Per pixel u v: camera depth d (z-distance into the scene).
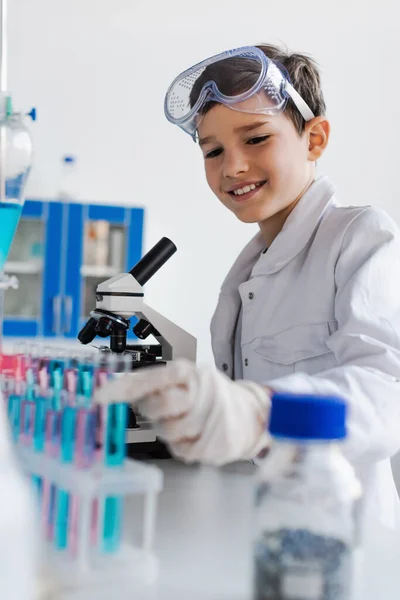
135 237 4.61
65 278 4.45
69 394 0.91
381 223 1.49
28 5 4.61
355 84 5.30
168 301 4.93
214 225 5.02
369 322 1.33
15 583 0.52
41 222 4.43
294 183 1.61
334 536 0.64
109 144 4.82
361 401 1.10
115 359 1.00
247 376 1.70
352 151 5.31
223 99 1.51
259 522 0.66
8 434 0.78
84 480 0.77
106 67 4.81
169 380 0.80
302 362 1.56
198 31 4.96
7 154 1.28
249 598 0.71
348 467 0.66
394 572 0.81
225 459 0.82
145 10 4.78
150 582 0.75
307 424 0.61
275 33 5.12
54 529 0.80
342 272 1.48
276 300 1.62
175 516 1.00
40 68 4.69
